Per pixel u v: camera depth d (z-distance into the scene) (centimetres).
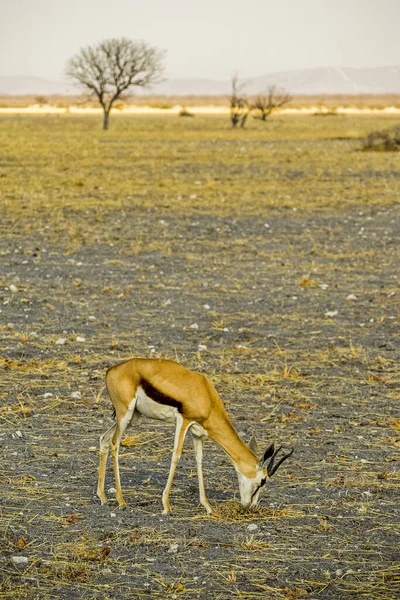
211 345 2519
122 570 1274
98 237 4194
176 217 4822
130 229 4434
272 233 4391
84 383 2181
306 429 1916
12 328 2633
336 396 2138
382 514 1498
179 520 1455
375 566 1312
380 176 6781
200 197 5562
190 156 8475
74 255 3794
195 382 1439
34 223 4525
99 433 1862
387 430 1916
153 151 9000
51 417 1948
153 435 1900
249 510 1483
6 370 2258
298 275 3481
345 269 3609
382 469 1703
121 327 2678
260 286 3278
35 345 2462
